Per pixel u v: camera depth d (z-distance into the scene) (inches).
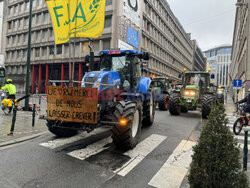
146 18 1143.6
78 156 150.1
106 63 236.1
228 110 561.0
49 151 159.0
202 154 92.3
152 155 158.7
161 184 111.3
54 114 168.4
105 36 928.9
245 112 264.4
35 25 1275.8
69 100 161.0
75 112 160.1
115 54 232.4
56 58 1157.1
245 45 792.3
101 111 179.6
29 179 111.2
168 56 1694.1
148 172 126.6
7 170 121.3
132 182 112.6
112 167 132.0
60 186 104.7
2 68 533.0
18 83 1422.2
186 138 215.3
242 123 259.1
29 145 173.2
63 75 1158.3
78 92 157.2
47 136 206.8
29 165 130.0
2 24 1499.8
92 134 222.5
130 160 145.8
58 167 128.7
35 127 239.9
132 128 167.3
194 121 328.2
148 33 1198.9
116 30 894.4
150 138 211.3
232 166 86.2
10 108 334.3
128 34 934.4
